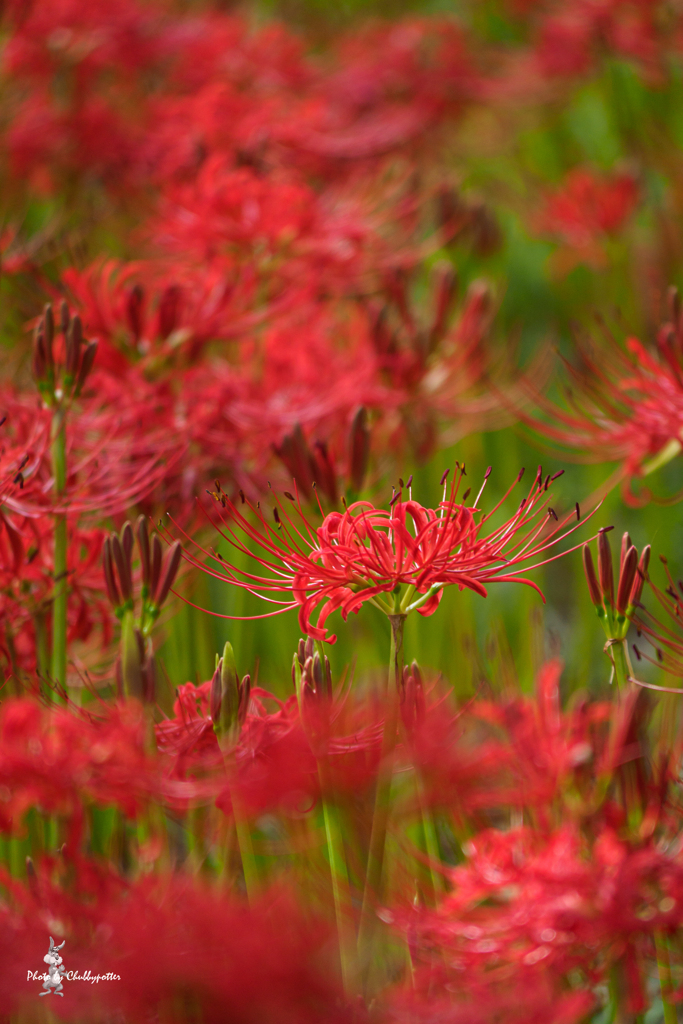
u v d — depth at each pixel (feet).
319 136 9.27
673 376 7.25
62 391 7.03
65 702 6.96
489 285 8.17
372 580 6.64
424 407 7.73
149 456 7.31
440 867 6.82
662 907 6.73
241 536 7.50
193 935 6.48
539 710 6.94
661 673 7.58
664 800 6.82
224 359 7.85
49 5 8.98
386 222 8.17
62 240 8.11
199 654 7.50
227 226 7.75
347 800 6.70
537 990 6.64
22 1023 6.76
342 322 7.97
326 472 7.06
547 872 6.70
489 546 6.68
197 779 6.84
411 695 6.64
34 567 7.11
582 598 7.94
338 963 6.65
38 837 7.02
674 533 9.04
